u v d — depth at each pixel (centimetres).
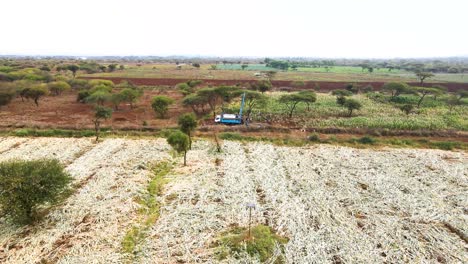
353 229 1730
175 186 2180
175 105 5262
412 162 2717
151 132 3547
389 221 1819
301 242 1598
